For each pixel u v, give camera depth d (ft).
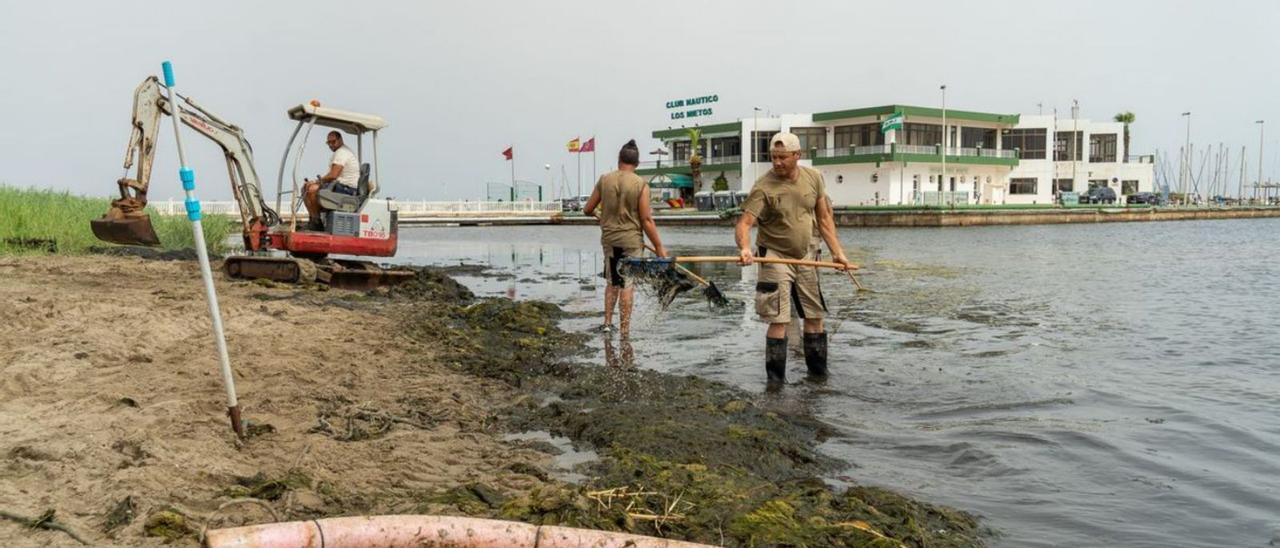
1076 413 21.79
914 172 213.87
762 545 12.85
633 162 32.96
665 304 27.84
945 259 79.92
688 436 18.52
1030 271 65.21
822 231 25.98
